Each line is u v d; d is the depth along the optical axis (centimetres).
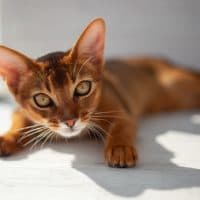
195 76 59
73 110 39
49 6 65
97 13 64
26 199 32
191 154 40
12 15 65
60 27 65
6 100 60
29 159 40
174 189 33
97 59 42
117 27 65
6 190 34
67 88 39
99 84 42
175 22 64
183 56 65
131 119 46
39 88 39
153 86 57
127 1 64
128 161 37
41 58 41
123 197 32
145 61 60
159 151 41
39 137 43
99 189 33
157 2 63
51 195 33
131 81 54
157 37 64
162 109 58
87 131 44
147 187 33
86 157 40
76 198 32
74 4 64
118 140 40
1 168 38
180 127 48
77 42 40
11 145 41
